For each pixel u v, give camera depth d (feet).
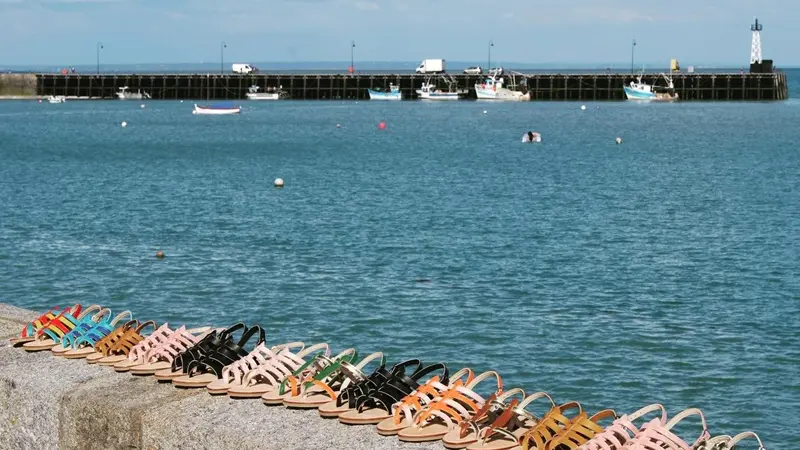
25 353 40.34
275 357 35.70
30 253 170.81
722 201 253.24
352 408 33.17
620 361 106.01
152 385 36.01
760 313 128.16
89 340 40.24
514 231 199.52
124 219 215.92
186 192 271.28
